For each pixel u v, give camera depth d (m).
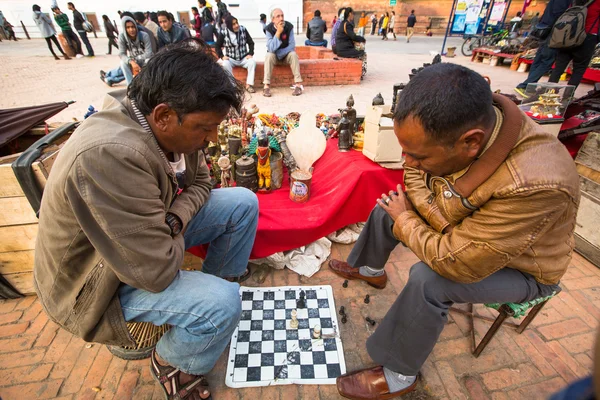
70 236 1.16
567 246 1.36
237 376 1.70
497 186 1.14
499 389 1.67
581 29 5.02
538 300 1.58
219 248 1.98
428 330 1.41
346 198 2.40
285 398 1.63
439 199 1.39
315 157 2.85
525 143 1.12
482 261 1.21
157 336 1.70
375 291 2.24
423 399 1.63
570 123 3.04
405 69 9.62
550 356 1.83
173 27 6.83
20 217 1.83
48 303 1.30
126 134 1.11
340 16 7.99
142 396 1.63
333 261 2.39
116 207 1.08
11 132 2.17
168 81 1.08
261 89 7.31
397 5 21.09
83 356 1.81
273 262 2.38
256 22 19.86
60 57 11.88
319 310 2.06
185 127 1.17
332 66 7.48
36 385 1.66
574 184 1.11
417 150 1.13
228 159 2.37
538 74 5.98
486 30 13.45
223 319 1.37
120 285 1.35
